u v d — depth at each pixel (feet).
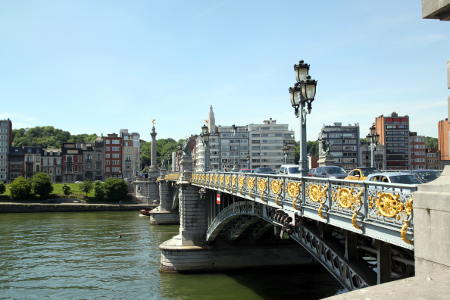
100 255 156.04
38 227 238.89
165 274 127.44
